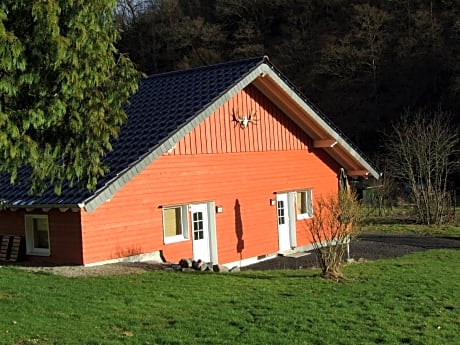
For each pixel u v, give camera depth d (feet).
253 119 61.36
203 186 55.36
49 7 23.11
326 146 68.44
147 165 47.01
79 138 26.89
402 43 176.24
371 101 174.09
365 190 108.47
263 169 62.59
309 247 68.59
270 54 195.31
